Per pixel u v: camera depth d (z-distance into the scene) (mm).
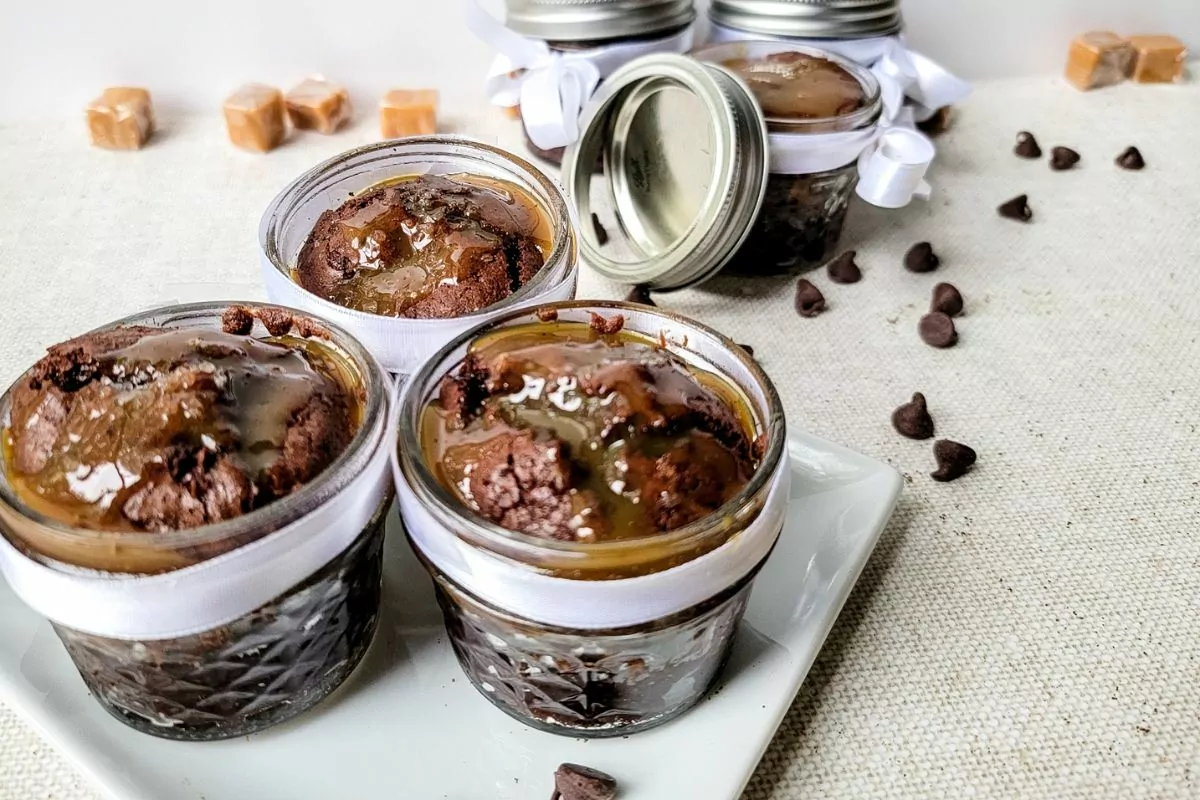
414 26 569
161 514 299
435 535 311
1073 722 364
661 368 345
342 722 348
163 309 356
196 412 310
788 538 380
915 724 363
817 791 351
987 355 470
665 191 505
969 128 590
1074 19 615
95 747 338
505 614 309
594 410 327
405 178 417
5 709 360
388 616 367
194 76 570
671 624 309
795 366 466
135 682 324
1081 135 584
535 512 311
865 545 379
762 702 350
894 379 461
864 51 529
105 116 546
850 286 503
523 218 403
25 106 567
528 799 336
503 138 567
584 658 322
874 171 488
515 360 342
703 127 482
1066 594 391
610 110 501
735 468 334
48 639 355
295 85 577
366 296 382
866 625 382
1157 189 550
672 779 338
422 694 354
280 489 312
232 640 314
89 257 498
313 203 406
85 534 283
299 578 311
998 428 442
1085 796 352
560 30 517
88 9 546
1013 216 533
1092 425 443
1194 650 379
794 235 496
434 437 339
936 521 410
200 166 548
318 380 344
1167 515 414
